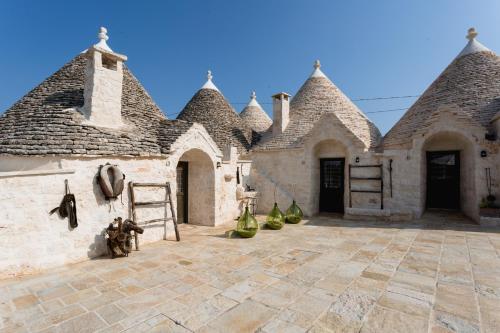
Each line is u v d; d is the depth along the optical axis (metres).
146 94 11.33
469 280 4.92
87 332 3.54
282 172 13.74
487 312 3.82
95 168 6.86
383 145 12.63
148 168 8.13
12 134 7.23
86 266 6.02
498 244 7.18
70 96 8.87
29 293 4.68
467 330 3.41
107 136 7.54
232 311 3.97
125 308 4.13
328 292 4.53
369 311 3.90
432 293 4.43
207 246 7.54
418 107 12.23
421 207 11.14
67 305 4.25
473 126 9.93
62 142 6.59
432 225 9.69
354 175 12.25
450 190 12.45
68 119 7.43
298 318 3.75
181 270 5.69
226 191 11.49
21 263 5.50
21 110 8.73
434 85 12.54
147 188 8.06
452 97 11.35
